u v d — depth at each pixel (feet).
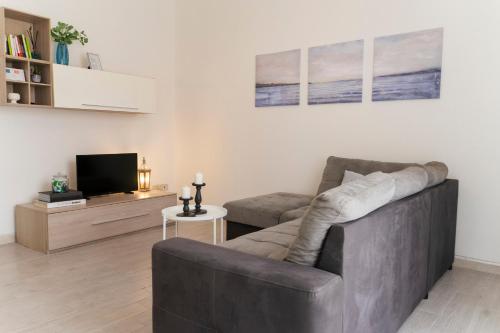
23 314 7.23
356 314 4.91
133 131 15.37
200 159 16.21
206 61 15.70
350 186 5.31
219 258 5.03
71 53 13.12
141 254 10.87
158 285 5.52
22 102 11.40
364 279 5.06
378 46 11.32
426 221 7.44
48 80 11.62
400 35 10.92
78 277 9.09
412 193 6.98
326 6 12.30
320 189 11.36
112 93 13.05
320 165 12.81
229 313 4.77
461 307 7.75
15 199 11.91
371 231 5.16
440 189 8.39
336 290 4.36
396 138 11.22
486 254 10.00
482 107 9.82
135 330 6.71
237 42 14.65
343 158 11.53
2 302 7.72
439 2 10.26
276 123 13.79
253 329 4.56
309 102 12.87
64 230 11.03
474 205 10.10
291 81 13.26
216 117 15.57
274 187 14.02
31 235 11.22
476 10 9.75
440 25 10.28
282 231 8.20
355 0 11.69
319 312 4.12
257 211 10.52
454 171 10.34
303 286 4.17
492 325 7.02
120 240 12.30
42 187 12.55
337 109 12.31
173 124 17.04
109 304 7.70
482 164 9.92
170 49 16.69
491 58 9.62
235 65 14.79
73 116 13.28
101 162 13.12
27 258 10.41
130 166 14.02
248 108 14.52
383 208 5.75
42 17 11.35
